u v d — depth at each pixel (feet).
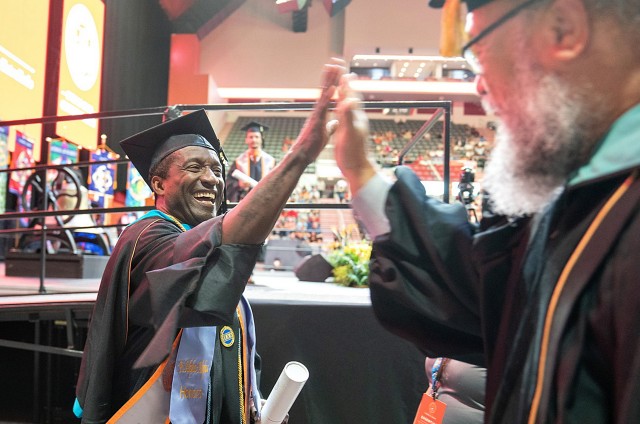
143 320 5.24
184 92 63.72
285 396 5.97
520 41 2.34
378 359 9.70
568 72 2.26
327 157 65.41
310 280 19.22
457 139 75.20
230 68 70.44
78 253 17.76
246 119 81.15
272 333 9.70
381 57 68.90
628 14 2.15
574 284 2.26
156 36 56.54
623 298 2.10
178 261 4.87
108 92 41.16
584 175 2.32
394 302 3.62
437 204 3.46
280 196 4.66
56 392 12.05
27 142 25.34
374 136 77.15
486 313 3.00
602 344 2.21
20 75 27.17
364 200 3.49
